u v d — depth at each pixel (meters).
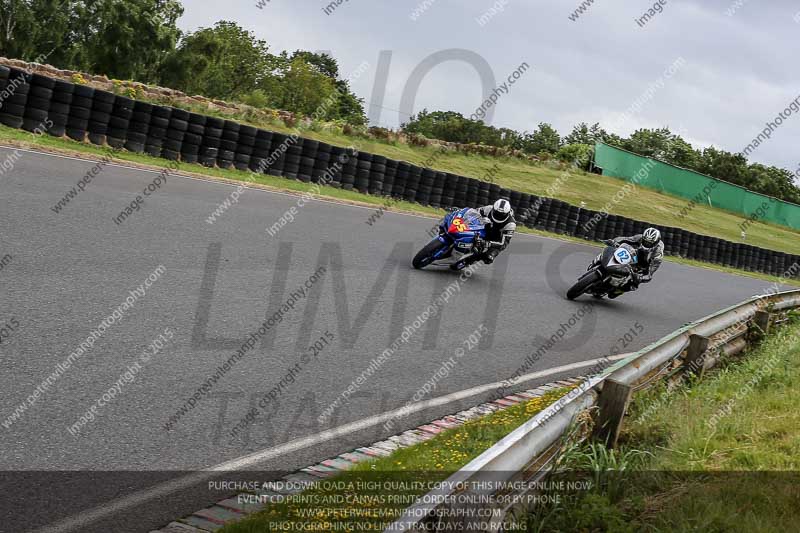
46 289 7.18
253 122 24.50
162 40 37.81
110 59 37.25
